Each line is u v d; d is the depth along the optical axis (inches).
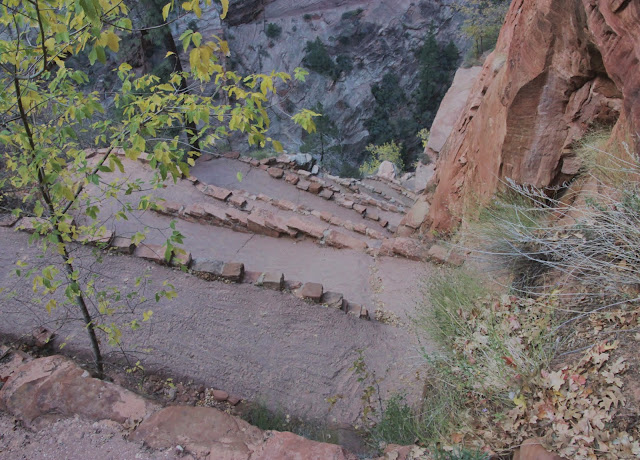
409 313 280.4
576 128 208.7
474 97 378.0
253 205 484.4
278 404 218.7
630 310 133.9
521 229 187.6
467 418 138.2
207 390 219.3
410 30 1905.8
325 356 244.8
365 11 1886.1
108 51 1069.8
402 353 248.2
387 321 279.3
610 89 189.2
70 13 135.4
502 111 245.8
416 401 198.2
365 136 1910.7
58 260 265.7
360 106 1898.4
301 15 1882.4
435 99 1923.0
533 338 147.3
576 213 190.7
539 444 112.9
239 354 238.5
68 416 147.7
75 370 161.8
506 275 192.5
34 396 152.6
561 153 218.1
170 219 385.1
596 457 105.7
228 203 466.9
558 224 197.2
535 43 197.3
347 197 620.7
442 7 1894.7
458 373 158.9
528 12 202.4
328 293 285.0
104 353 221.8
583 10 164.4
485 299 183.9
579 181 216.5
